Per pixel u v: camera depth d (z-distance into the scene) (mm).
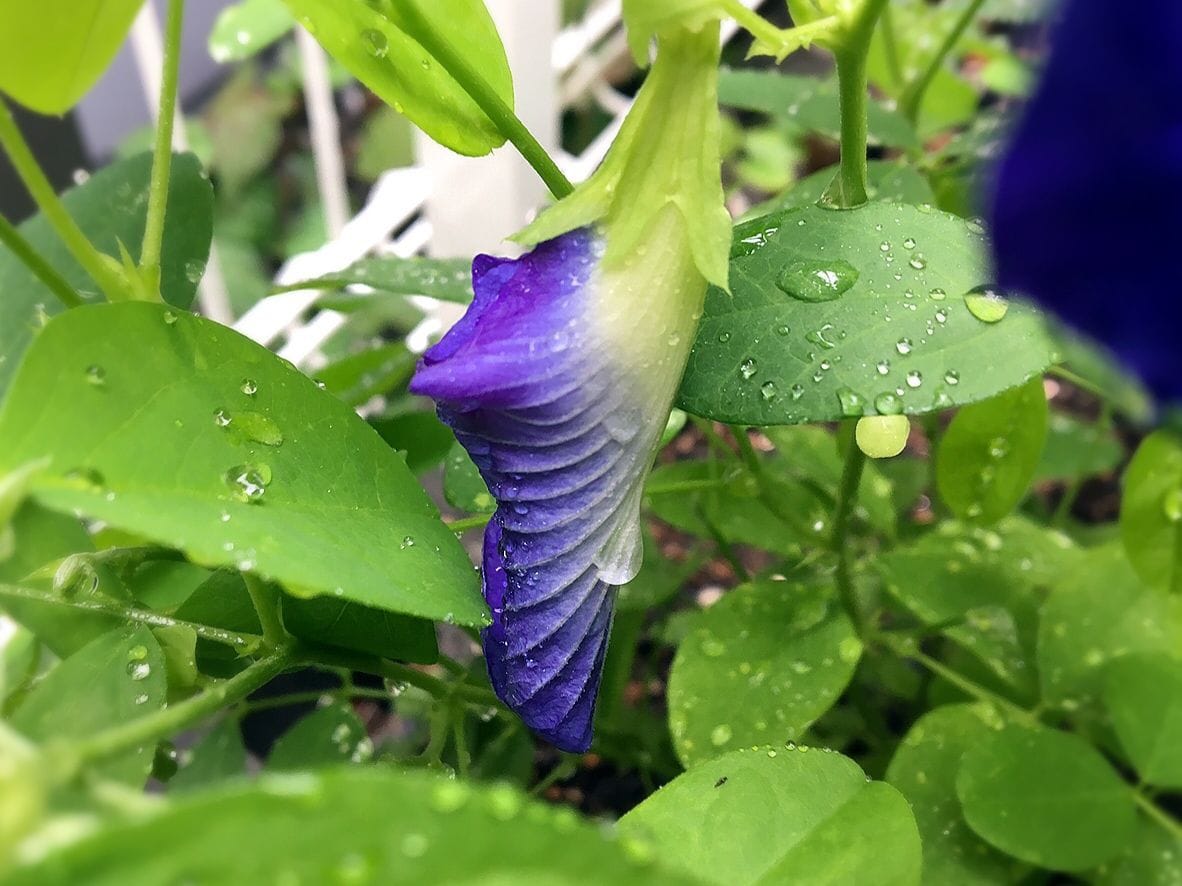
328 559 59
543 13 159
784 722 87
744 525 112
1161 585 98
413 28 71
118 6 69
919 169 122
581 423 62
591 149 199
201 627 79
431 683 92
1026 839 87
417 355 114
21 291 91
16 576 84
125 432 54
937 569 107
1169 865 92
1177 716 95
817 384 65
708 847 65
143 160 95
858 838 65
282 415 65
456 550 70
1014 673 103
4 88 70
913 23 163
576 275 60
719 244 59
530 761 115
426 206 170
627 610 116
